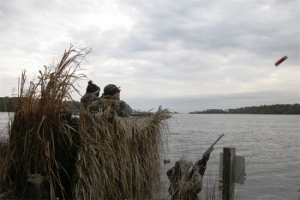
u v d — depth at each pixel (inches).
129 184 122.7
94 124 113.2
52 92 107.0
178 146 472.1
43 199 91.0
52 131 105.7
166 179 185.5
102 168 110.1
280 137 774.5
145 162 136.5
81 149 107.1
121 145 120.9
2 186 100.8
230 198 131.4
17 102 108.7
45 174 103.3
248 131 1081.4
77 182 107.3
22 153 106.1
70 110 112.0
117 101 141.7
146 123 143.2
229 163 132.1
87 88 166.7
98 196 105.6
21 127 106.5
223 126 1562.5
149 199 135.4
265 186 227.3
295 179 251.1
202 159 137.1
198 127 1380.4
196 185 127.9
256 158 376.2
